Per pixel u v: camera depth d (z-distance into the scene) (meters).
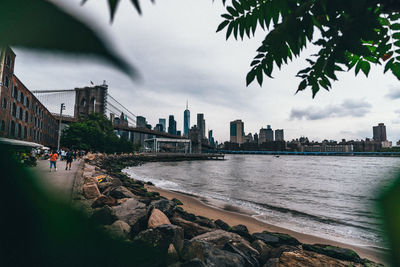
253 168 73.75
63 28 0.44
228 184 31.70
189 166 79.25
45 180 0.59
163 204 10.95
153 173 47.38
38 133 47.34
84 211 0.74
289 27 1.38
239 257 6.18
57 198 0.60
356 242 10.45
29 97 38.19
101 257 0.72
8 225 0.69
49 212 0.64
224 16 1.49
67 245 0.69
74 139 52.41
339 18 1.31
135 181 26.69
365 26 1.27
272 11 1.44
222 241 7.70
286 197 22.30
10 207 0.65
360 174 54.19
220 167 76.69
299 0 1.37
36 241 0.69
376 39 1.29
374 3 1.24
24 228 0.69
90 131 56.50
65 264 0.69
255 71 1.50
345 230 12.21
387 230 0.74
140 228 7.68
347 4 1.26
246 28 1.48
